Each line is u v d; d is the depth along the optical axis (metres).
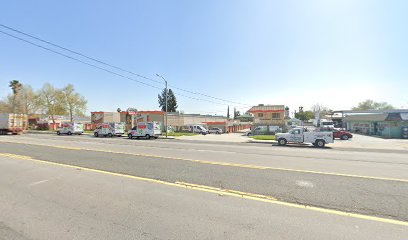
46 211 4.55
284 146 19.30
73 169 8.65
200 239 3.42
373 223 3.97
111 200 5.18
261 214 4.38
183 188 6.13
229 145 19.69
